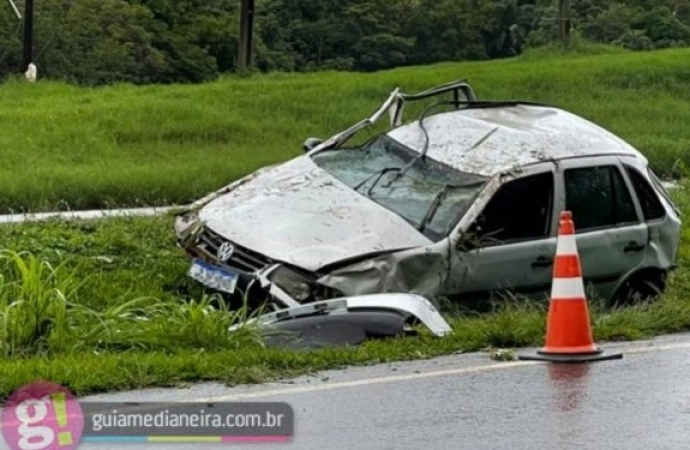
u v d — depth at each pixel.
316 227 18.56
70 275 19.94
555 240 19.31
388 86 63.03
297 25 117.44
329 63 115.12
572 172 19.88
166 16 109.44
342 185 19.84
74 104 55.09
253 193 20.22
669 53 76.56
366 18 117.44
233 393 13.70
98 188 32.12
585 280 19.78
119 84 70.62
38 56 98.75
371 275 17.80
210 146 46.25
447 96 49.25
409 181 19.67
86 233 24.31
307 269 17.73
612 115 58.97
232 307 18.36
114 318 17.03
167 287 21.34
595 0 117.00
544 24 114.81
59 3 100.69
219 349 16.00
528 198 19.36
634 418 12.70
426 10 119.19
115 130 47.38
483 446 11.68
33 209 29.59
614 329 17.30
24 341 15.95
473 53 119.88
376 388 13.98
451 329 16.80
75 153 42.91
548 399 13.50
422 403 13.30
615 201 20.22
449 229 18.56
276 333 16.45
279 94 59.59
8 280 20.48
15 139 44.44
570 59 78.94
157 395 13.58
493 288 18.83
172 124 49.06
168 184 33.06
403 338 16.36
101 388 13.77
